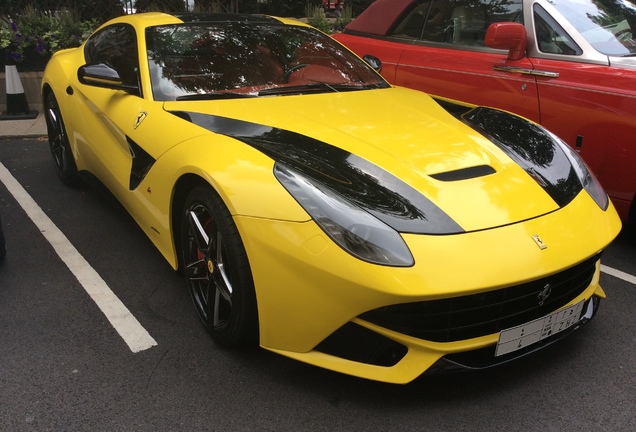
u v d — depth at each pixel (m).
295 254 2.10
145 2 8.59
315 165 2.34
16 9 7.91
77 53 4.45
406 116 2.96
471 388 2.36
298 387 2.36
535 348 2.31
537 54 4.14
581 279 2.39
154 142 2.89
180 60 3.32
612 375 2.46
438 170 2.42
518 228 2.20
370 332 2.10
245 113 2.84
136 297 3.06
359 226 2.07
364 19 5.43
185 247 2.77
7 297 3.05
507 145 2.75
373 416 2.20
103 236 3.80
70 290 3.13
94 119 3.68
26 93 7.37
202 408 2.24
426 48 4.84
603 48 3.95
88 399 2.29
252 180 2.29
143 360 2.53
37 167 5.21
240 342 2.49
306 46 3.68
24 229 3.90
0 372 2.44
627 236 3.99
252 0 9.89
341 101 3.11
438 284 1.97
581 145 3.82
